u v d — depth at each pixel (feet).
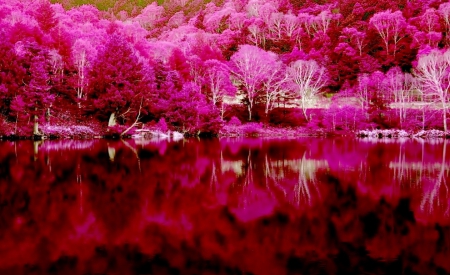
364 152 64.13
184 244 16.96
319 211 22.94
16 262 14.62
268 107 166.09
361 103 154.61
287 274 13.70
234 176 36.37
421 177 35.86
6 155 52.08
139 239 17.58
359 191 29.12
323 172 39.19
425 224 20.21
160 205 24.27
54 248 16.29
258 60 162.30
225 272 13.80
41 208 23.17
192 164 45.60
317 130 140.26
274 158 53.42
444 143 92.58
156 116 130.62
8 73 94.12
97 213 22.16
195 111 132.98
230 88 158.20
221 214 22.20
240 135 137.08
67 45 144.87
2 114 98.68
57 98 114.73
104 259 15.06
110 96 109.19
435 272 13.96
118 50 112.37
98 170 39.40
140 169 40.55
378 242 17.31
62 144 76.59
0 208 23.12
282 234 18.49
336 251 16.12
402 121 140.05
